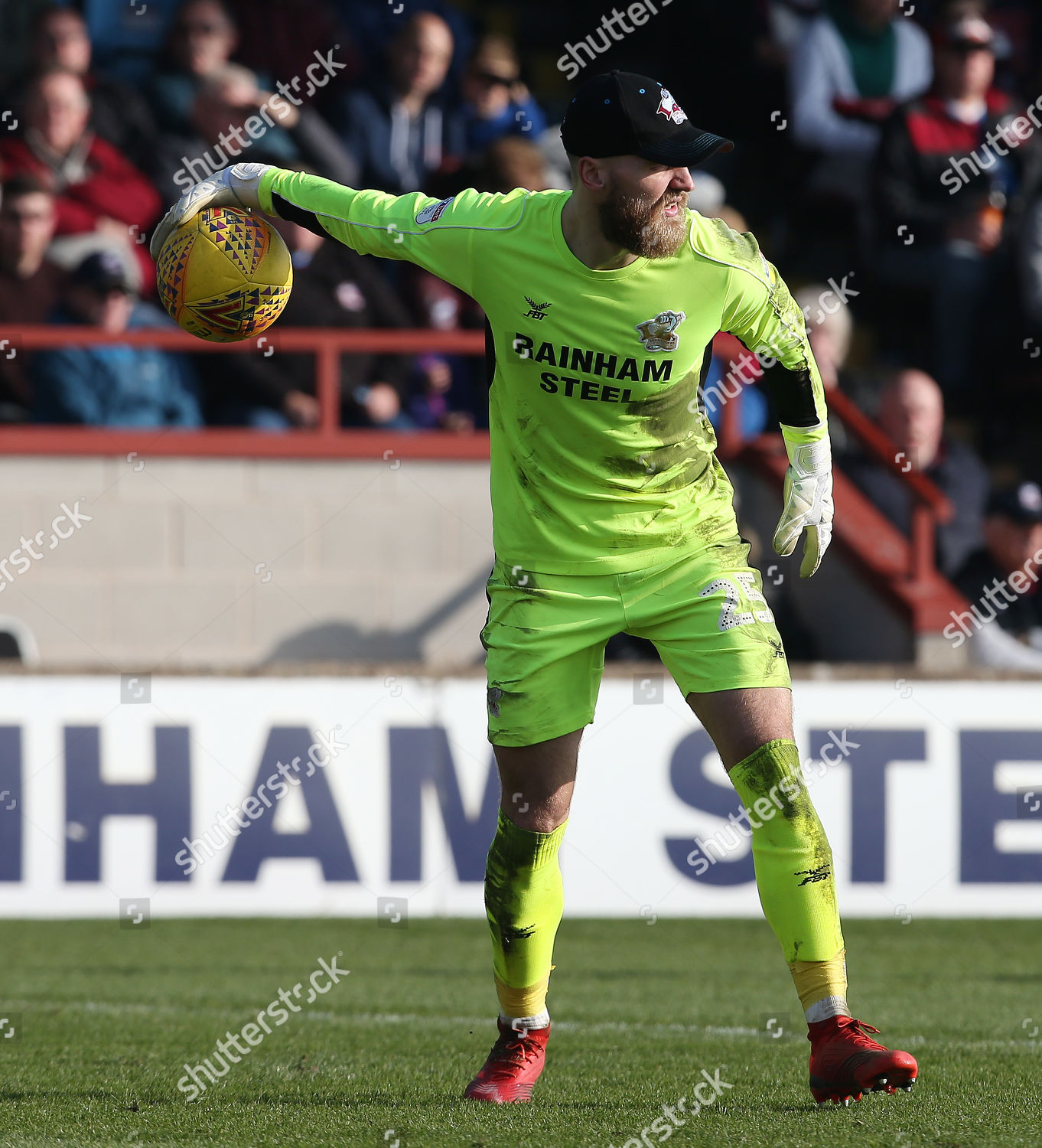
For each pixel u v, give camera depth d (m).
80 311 27.31
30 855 21.67
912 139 31.98
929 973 18.22
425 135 31.39
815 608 26.83
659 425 9.55
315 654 25.36
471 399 29.20
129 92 30.27
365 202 9.90
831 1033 9.41
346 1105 9.95
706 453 9.95
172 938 20.33
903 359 32.50
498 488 9.95
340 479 25.58
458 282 9.59
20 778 21.66
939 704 22.69
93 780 21.78
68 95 29.00
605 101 8.73
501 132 31.78
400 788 22.25
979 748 22.69
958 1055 12.23
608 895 22.25
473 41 35.00
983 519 28.31
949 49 31.80
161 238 10.88
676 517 9.80
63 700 21.75
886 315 32.56
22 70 35.41
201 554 25.16
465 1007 15.34
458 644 25.62
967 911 22.59
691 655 9.66
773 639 9.72
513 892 9.96
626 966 18.64
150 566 25.05
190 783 21.94
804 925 9.49
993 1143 8.43
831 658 26.77
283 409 27.16
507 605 9.84
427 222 9.60
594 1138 8.65
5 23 35.41
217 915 21.91
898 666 24.52
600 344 9.24
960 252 32.03
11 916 21.62
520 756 9.75
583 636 9.68
